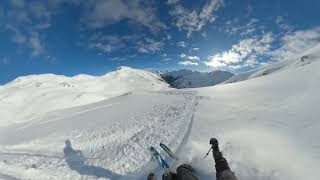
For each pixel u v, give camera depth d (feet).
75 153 66.69
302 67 102.78
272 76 107.65
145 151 56.03
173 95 132.26
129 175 46.83
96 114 109.81
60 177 50.85
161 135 63.62
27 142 82.64
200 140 48.62
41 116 153.89
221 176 31.37
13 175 53.98
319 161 33.78
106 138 73.61
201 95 110.01
